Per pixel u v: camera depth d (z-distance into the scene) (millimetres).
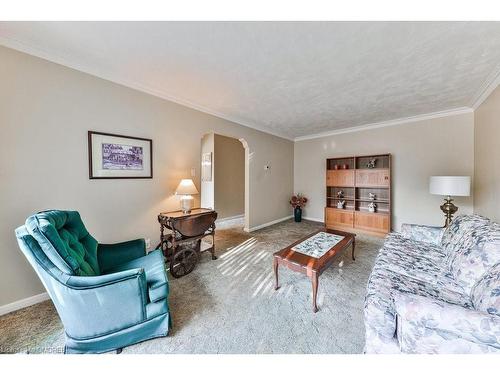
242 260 2688
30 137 1732
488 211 2590
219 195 5020
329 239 2369
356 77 2219
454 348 842
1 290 1621
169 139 2746
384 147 3990
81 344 1214
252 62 1932
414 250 1935
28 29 1501
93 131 2078
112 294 1225
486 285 1035
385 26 1457
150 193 2564
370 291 1276
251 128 4156
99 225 2154
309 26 1457
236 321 1534
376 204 4051
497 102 2324
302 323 1510
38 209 1781
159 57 1863
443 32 1515
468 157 3174
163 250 2527
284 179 5156
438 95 2701
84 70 2004
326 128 4445
